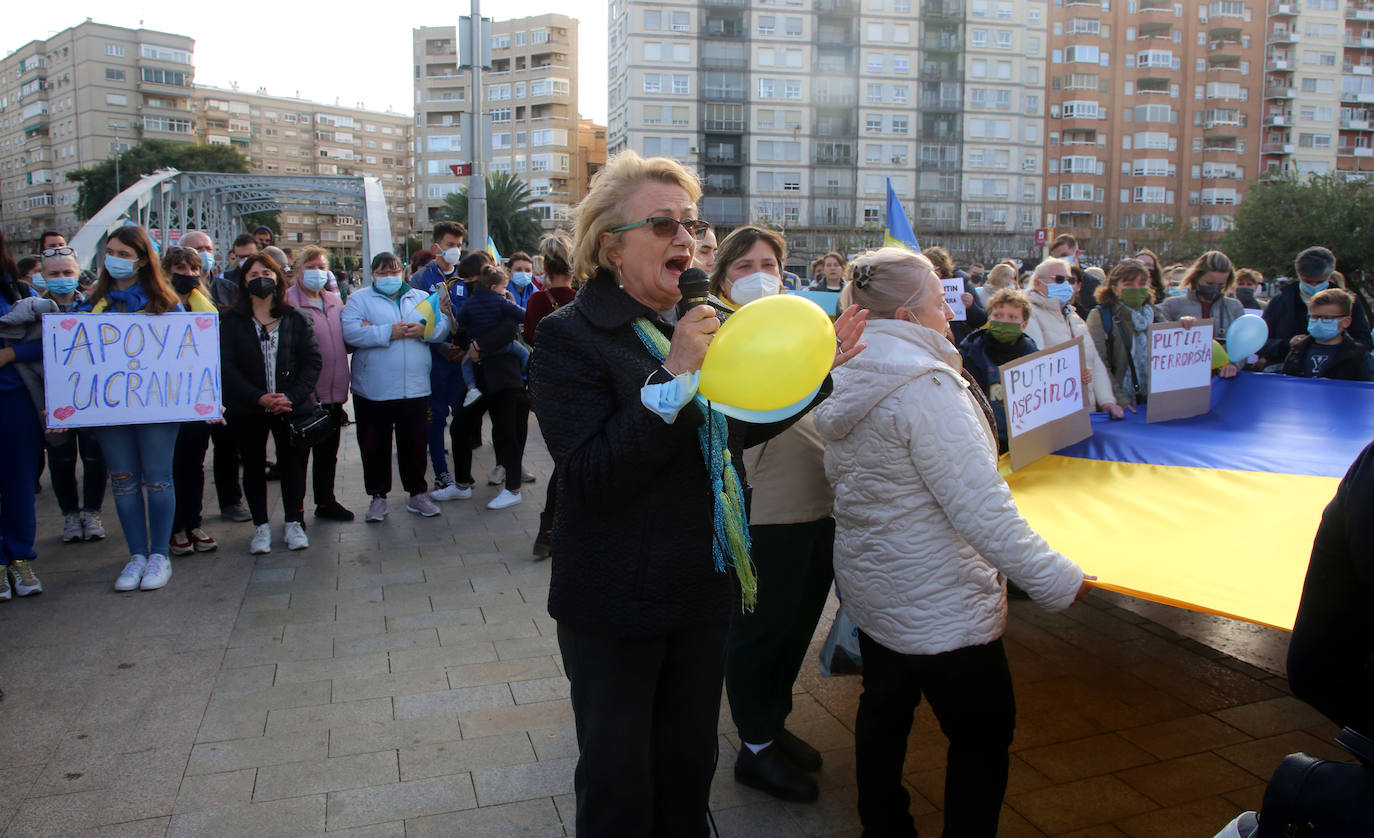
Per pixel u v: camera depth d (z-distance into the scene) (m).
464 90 101.19
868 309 2.44
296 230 132.25
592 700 1.99
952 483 2.18
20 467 4.62
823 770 3.12
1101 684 3.81
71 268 4.76
